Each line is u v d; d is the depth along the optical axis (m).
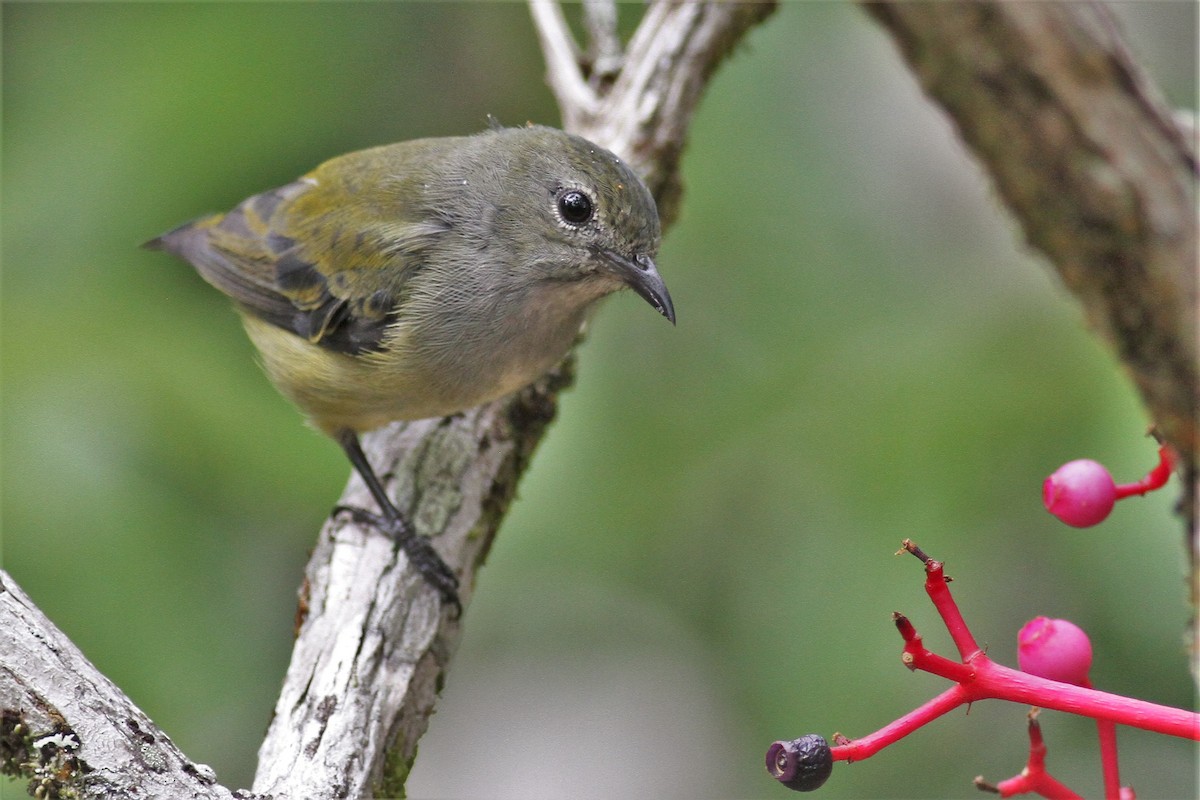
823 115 12.14
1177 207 7.50
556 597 13.68
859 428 10.26
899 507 9.83
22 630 5.82
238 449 9.66
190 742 10.17
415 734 7.89
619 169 8.83
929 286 11.16
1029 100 7.74
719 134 11.73
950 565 9.70
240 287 10.06
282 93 11.09
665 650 13.92
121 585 9.05
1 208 10.41
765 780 10.72
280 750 7.08
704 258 11.65
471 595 9.05
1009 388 9.87
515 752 14.16
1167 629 9.59
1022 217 8.30
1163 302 7.46
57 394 9.23
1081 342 9.84
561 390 10.36
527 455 10.02
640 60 11.17
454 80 12.88
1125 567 9.59
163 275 10.93
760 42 11.89
